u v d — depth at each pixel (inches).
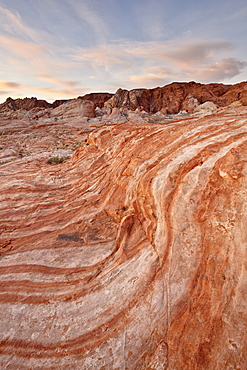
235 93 3501.5
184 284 171.0
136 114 2524.6
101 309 182.5
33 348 164.1
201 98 3663.9
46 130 1738.4
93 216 314.5
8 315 190.7
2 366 155.8
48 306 195.0
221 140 261.0
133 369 140.9
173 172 251.3
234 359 121.6
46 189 427.2
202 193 208.5
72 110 2335.1
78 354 156.1
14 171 555.2
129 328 162.9
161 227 228.4
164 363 136.6
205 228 190.1
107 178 378.9
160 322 158.2
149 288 183.3
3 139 1328.7
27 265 246.1
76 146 1021.8
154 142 352.2
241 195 183.6
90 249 259.4
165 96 3902.6
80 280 217.2
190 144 288.2
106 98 4719.5
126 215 291.3
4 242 289.4
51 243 278.4
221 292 150.6
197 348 134.1
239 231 167.9
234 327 132.3
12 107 3651.6
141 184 278.2
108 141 567.8
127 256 230.2
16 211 355.9
